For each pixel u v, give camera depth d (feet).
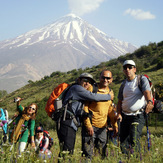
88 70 347.36
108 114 16.65
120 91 17.61
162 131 44.19
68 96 14.90
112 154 13.37
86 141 15.21
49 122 70.74
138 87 16.75
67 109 14.62
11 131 17.49
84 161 12.74
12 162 11.18
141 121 16.72
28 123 17.95
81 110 14.67
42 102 78.33
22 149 16.84
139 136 16.46
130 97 16.80
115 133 16.89
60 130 14.35
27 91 381.81
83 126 15.42
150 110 15.75
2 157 10.82
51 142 17.47
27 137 17.54
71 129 14.38
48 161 13.06
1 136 11.65
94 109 15.53
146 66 245.45
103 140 15.84
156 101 17.21
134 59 293.02
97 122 15.49
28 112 18.04
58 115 14.56
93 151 15.06
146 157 13.16
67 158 12.05
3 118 19.07
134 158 12.64
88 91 15.01
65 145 14.10
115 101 68.85
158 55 280.10
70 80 344.90
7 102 339.36
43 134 17.35
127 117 17.03
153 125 65.05
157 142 16.70
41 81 413.59
